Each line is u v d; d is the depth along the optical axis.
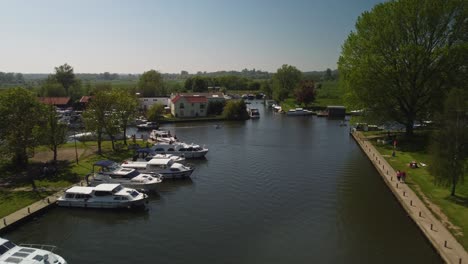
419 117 79.69
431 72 71.81
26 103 58.66
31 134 58.28
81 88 198.50
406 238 37.91
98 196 46.75
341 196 50.28
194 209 46.53
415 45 70.12
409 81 73.81
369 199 49.03
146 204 48.50
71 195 46.78
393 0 74.38
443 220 39.03
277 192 52.25
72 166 62.09
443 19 70.31
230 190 53.59
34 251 32.19
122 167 59.66
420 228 38.25
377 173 60.62
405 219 42.53
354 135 94.38
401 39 73.12
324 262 33.62
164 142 85.12
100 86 177.62
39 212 43.66
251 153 77.75
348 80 80.56
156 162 60.56
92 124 72.94
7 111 57.09
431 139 47.56
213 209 46.41
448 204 43.12
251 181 57.66
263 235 39.09
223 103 145.62
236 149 82.19
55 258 31.94
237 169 64.81
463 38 70.19
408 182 52.00
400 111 80.62
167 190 54.19
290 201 48.69
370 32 77.19
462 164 44.12
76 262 33.94
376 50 75.00
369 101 78.19
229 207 46.97
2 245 32.03
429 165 46.38
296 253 35.25
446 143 44.47
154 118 127.19
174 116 137.12
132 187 53.09
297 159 71.75
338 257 34.47
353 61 80.25
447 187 45.75
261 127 117.19
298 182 56.75
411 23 71.44
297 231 39.91
